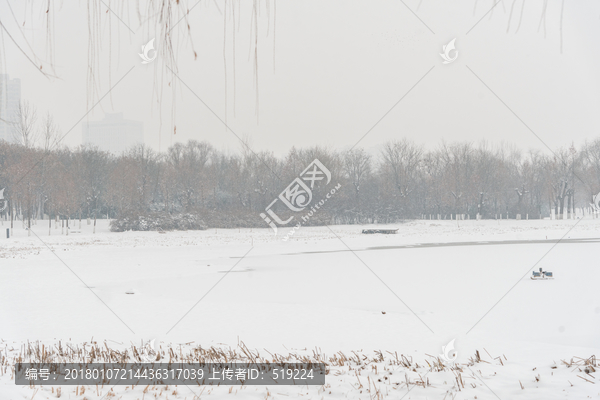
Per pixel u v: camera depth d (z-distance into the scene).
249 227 62.81
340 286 17.89
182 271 22.75
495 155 81.38
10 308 13.70
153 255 30.86
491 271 21.11
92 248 36.66
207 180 67.56
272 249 35.09
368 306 13.99
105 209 77.19
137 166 62.59
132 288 17.62
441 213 82.94
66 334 10.39
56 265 25.19
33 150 49.84
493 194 76.06
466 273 20.64
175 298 15.45
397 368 7.35
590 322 11.41
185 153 72.19
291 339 9.99
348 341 9.80
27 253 32.25
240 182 69.56
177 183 67.38
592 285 16.81
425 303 14.30
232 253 32.06
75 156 60.59
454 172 72.62
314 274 21.38
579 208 99.00
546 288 16.39
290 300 15.08
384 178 74.50
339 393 5.90
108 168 64.81
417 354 8.55
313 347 9.24
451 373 6.89
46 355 7.84
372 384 6.30
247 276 20.94
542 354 8.30
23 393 5.18
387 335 10.33
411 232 55.78
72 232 54.84
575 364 7.30
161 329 11.00
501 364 7.51
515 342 9.47
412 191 76.62
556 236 42.94
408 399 5.66
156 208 69.56
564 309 12.96
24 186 49.16
